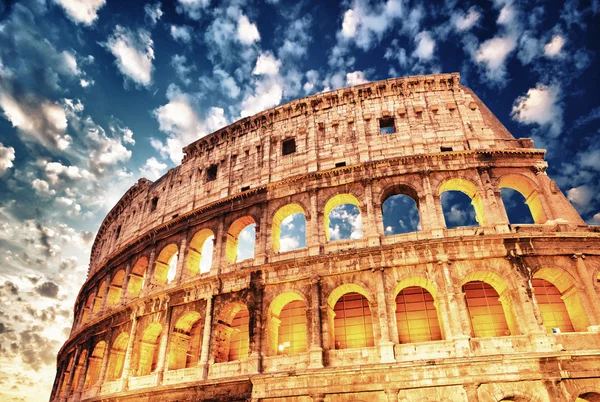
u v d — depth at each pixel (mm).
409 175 46156
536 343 35312
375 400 35281
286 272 43625
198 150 62219
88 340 59500
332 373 36531
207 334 44406
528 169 45594
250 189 51062
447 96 51344
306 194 48562
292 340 43969
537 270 39000
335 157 49875
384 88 53000
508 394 33500
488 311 40781
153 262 55781
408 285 41531
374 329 38688
